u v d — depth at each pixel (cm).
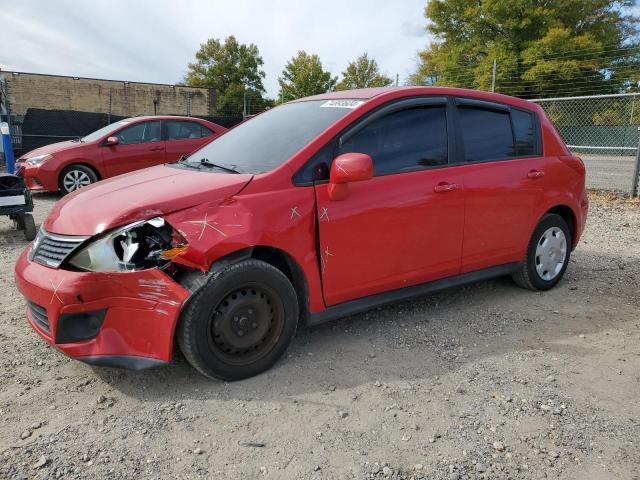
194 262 269
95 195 309
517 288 463
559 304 427
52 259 277
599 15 3259
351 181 302
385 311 405
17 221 682
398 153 351
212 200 283
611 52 3216
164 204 274
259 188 297
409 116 361
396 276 350
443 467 228
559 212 466
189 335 271
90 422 257
